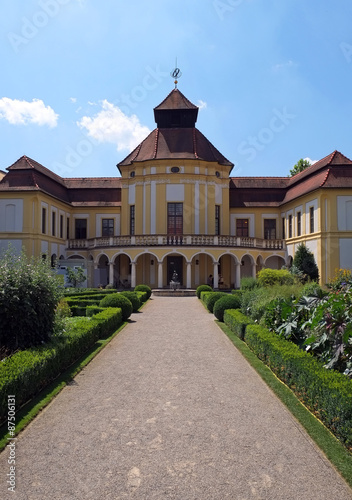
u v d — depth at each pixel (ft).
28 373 23.48
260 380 28.89
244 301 50.90
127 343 42.22
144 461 17.07
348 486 15.34
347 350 23.73
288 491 14.98
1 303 28.76
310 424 20.61
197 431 20.15
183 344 41.65
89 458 17.34
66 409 23.20
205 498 14.47
